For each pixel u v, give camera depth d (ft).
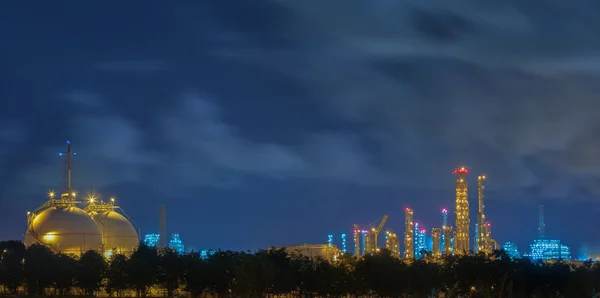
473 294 499.92
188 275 545.85
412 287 532.73
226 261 550.77
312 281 522.06
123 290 605.31
